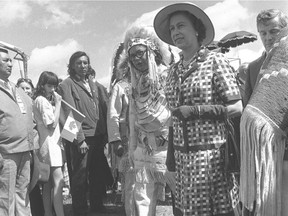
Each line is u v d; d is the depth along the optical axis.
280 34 1.92
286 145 1.82
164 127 3.35
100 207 5.04
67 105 4.58
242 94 3.04
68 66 4.94
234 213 2.38
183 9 2.51
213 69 2.36
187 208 2.38
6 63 3.87
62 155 4.79
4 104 3.78
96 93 4.96
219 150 2.34
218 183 2.35
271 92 1.79
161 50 3.62
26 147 3.90
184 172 2.42
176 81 2.50
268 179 1.75
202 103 2.36
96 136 4.90
